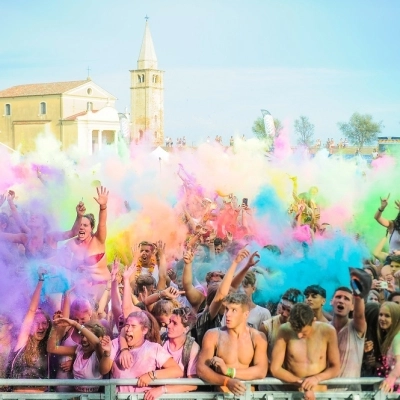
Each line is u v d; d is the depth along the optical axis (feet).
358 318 21.27
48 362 21.98
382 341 21.53
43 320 21.98
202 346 20.61
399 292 23.09
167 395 20.08
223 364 19.97
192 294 25.16
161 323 22.09
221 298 22.24
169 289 23.57
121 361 20.66
